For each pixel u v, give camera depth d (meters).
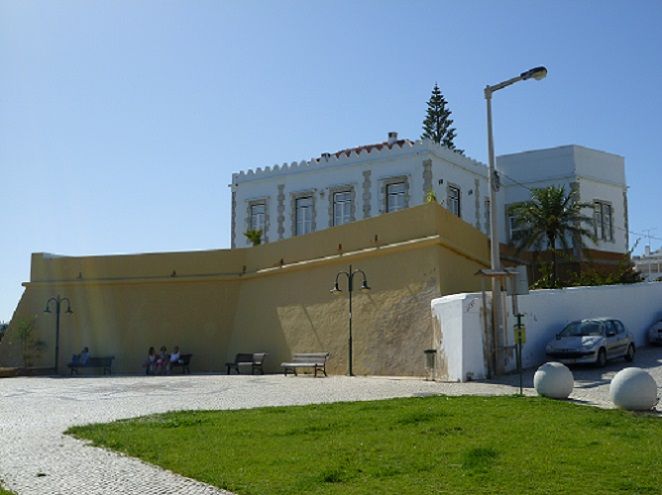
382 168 38.34
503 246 35.72
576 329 23.58
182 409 15.66
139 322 36.28
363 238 28.86
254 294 34.06
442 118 70.31
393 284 26.88
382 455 9.41
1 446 11.11
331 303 29.30
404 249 26.86
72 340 37.34
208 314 35.22
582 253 37.41
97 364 35.25
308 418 12.81
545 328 24.30
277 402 16.78
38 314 38.47
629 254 38.19
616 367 22.23
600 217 43.41
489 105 21.94
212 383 23.06
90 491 8.10
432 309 23.08
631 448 9.42
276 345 31.39
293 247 32.28
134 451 10.32
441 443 10.03
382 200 38.06
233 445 10.47
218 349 34.44
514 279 19.02
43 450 10.68
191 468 9.05
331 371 27.80
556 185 42.66
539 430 10.78
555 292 25.16
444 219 26.75
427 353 22.28
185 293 36.03
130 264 37.28
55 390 21.45
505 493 7.42
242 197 43.19
